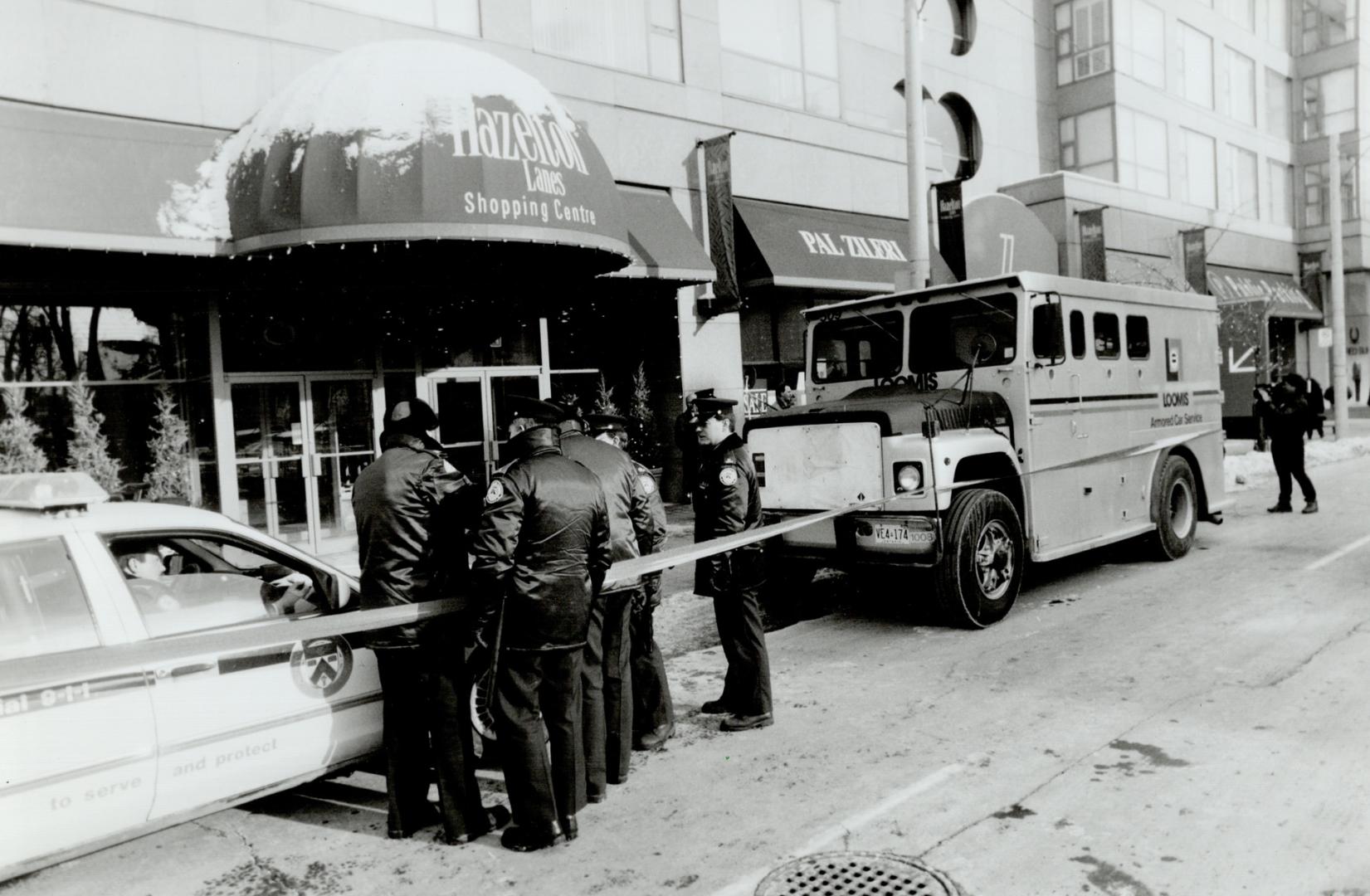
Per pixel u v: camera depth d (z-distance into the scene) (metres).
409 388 12.22
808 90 16.48
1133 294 9.03
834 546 7.29
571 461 4.05
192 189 8.94
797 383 16.11
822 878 3.53
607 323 14.05
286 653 4.05
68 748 3.39
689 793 4.41
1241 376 20.59
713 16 14.58
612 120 13.15
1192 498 9.80
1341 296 21.66
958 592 6.92
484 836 4.12
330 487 11.54
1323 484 15.11
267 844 4.11
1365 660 5.79
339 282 10.66
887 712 5.38
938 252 16.12
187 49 9.51
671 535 11.84
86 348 9.94
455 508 4.04
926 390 8.04
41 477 3.74
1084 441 8.27
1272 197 33.19
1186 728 4.86
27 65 8.55
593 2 13.29
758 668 5.20
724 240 13.83
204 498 10.68
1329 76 33.84
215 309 10.47
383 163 8.69
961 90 22.36
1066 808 4.01
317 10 10.47
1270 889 3.30
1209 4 29.62
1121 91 24.92
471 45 11.77
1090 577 8.91
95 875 3.85
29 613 3.49
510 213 9.03
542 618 3.88
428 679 4.03
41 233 7.88
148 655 3.51
